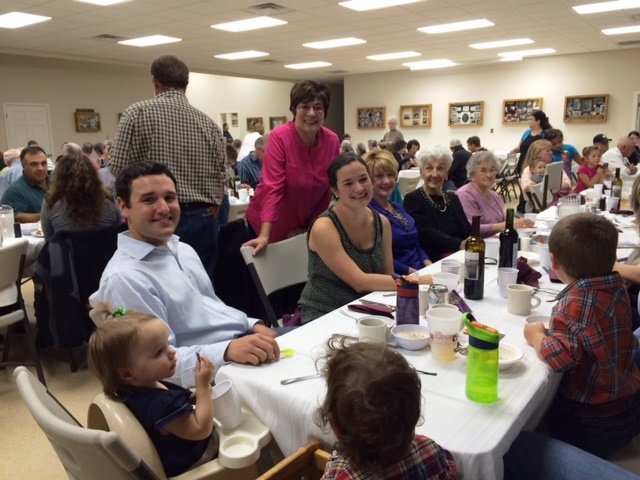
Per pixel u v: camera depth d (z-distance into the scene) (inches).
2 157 272.1
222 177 104.2
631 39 358.0
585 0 253.9
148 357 44.0
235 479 43.9
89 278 104.0
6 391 102.0
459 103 487.5
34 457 80.9
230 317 66.7
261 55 404.5
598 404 51.0
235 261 108.1
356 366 31.2
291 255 89.0
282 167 99.4
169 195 60.9
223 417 45.6
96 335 43.7
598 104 423.5
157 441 42.9
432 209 110.5
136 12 258.4
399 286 57.7
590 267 49.7
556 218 135.1
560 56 432.5
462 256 91.3
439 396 43.1
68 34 307.0
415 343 51.9
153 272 59.6
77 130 440.1
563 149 249.6
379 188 96.2
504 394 43.4
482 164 121.8
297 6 255.9
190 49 370.3
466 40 355.9
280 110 596.4
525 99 452.8
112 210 109.3
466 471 35.9
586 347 48.6
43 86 415.5
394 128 424.2
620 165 235.8
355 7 261.7
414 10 269.1
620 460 51.8
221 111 604.4
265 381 46.8
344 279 73.4
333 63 455.2
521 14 280.7
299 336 57.1
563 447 46.4
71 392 102.0
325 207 107.6
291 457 39.3
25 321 101.5
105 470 34.4
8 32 298.7
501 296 69.5
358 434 30.3
